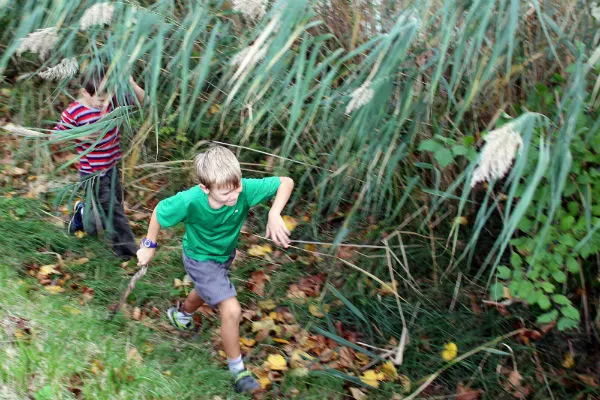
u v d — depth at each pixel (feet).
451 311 13.21
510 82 11.83
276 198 10.40
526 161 9.47
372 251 13.98
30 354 9.29
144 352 10.91
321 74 12.56
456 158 12.96
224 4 12.71
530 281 11.83
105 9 10.85
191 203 9.82
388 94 10.19
